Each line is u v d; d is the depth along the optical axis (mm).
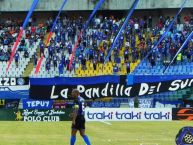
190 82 113875
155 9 157000
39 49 139875
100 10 156875
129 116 102688
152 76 113562
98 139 63688
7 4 156500
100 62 134375
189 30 142375
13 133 73188
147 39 141875
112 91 112812
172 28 144750
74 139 49094
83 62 133750
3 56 136875
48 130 78875
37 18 158875
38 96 111812
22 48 139875
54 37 143500
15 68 135250
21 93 116000
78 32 145250
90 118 102500
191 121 100375
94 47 137750
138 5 154000
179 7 153625
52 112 102812
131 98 113438
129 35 141750
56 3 155125
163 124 92000
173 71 132500
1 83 116062
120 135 69812
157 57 134875
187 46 136000
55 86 111750
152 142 60188
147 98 113812
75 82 111875
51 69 134375
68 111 102938
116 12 159750
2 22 158250
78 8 154750
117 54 135500
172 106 114438
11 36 142750
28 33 144125
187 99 114562
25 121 101188
